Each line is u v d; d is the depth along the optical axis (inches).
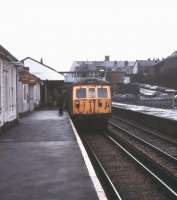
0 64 828.0
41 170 436.1
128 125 1398.9
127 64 5472.4
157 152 751.7
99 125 1139.3
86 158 509.0
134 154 738.8
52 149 596.4
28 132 847.1
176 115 1320.1
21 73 1262.3
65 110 1771.7
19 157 524.7
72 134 802.2
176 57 3410.4
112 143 879.7
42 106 2203.5
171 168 607.5
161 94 3046.3
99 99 1093.8
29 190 346.3
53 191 341.7
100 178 524.4
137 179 524.7
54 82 2276.1
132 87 3459.6
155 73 3774.6
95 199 315.3
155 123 1203.2
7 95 924.0
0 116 818.8
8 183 373.7
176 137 989.8
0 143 670.5
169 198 419.5
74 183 371.6
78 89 1092.5
